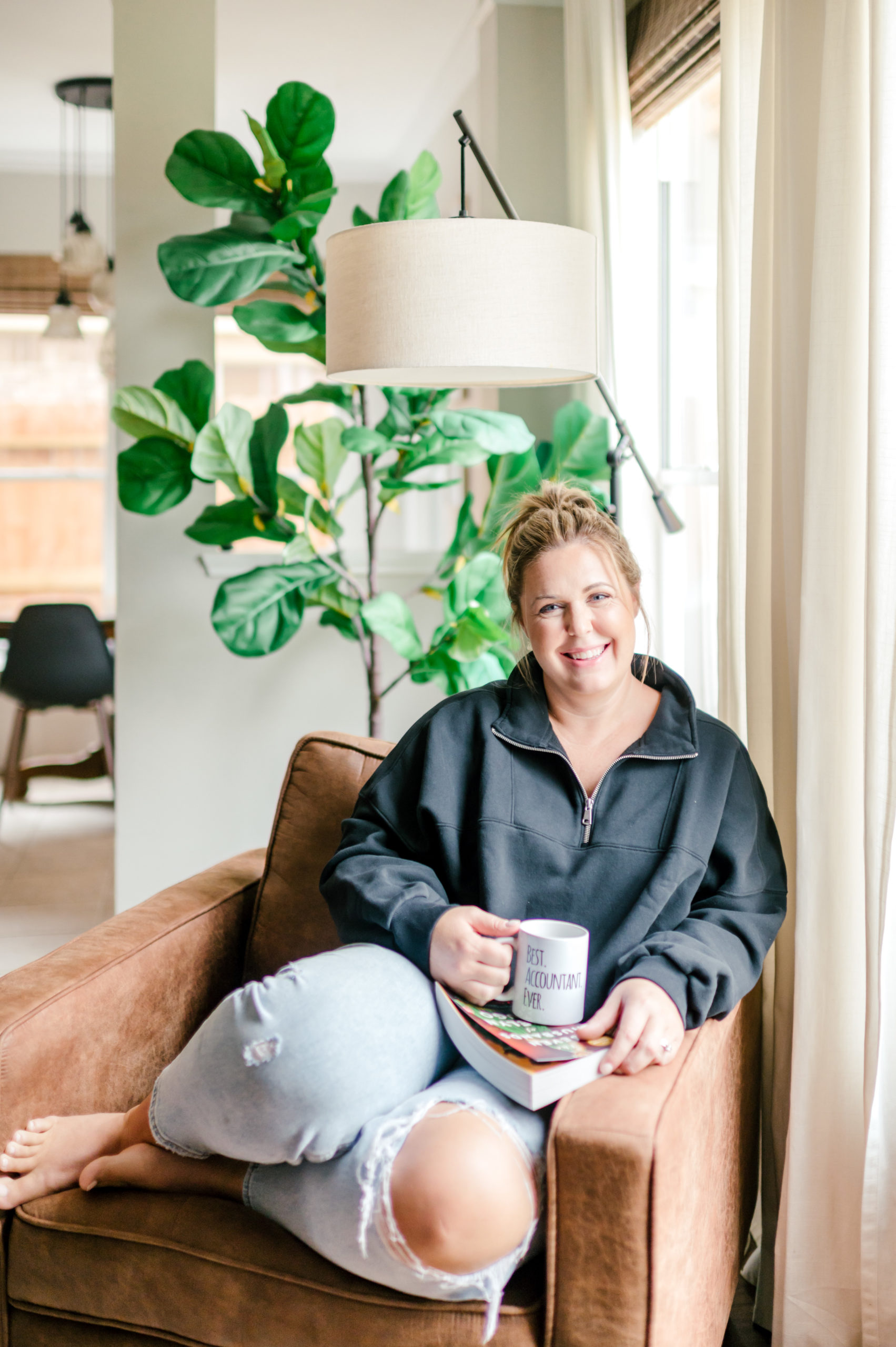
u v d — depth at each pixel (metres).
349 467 5.60
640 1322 0.99
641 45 2.35
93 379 5.55
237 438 2.28
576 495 1.44
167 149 2.72
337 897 1.35
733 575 1.65
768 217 1.50
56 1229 1.18
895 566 1.26
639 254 2.47
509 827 1.38
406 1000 1.15
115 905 2.89
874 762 1.27
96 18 3.72
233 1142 1.12
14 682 4.60
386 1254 1.02
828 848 1.37
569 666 1.37
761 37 1.56
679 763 1.38
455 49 3.84
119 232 2.72
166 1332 1.14
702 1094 1.12
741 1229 1.44
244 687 2.89
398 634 2.29
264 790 2.92
